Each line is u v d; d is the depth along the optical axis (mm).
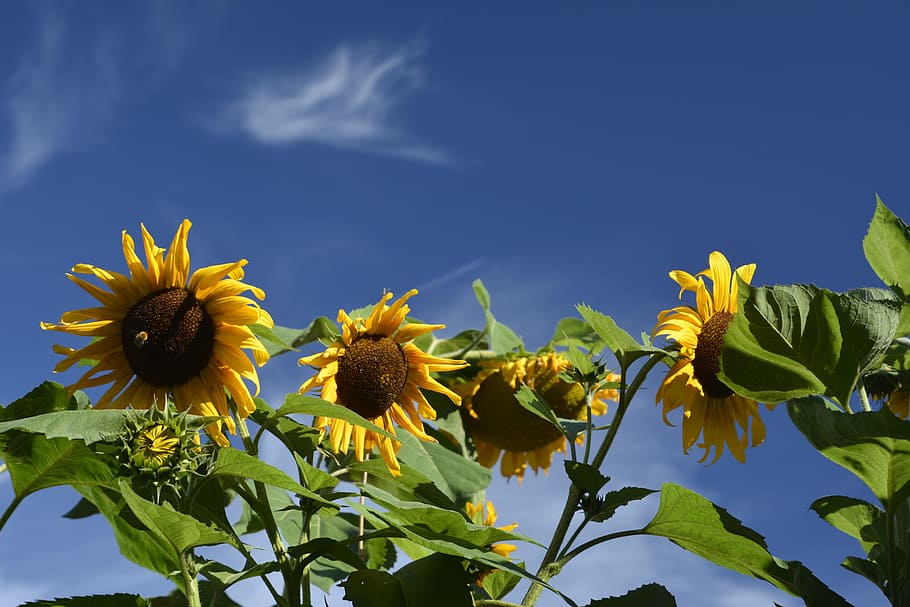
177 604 1965
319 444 1959
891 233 1838
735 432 1975
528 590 1798
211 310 1825
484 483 2207
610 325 1900
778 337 1704
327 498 1799
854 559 1804
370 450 2004
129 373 1830
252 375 1820
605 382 2059
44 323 1804
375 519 1746
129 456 1640
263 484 1769
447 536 1740
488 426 2479
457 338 2545
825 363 1707
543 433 2482
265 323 1848
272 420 1757
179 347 1806
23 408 1758
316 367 2008
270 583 1752
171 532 1641
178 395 1820
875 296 1702
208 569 1871
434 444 2240
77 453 1677
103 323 1815
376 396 2012
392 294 2061
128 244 1816
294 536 2096
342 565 2074
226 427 1829
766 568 1773
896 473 1682
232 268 1825
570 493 1854
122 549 1787
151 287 1828
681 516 1795
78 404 1777
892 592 1699
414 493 2010
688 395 1886
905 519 1758
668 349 1944
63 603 1704
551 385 2457
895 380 1969
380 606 1739
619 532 1816
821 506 1818
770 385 1728
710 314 1934
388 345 2041
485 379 2479
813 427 1692
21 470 1692
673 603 1769
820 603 1735
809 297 1705
